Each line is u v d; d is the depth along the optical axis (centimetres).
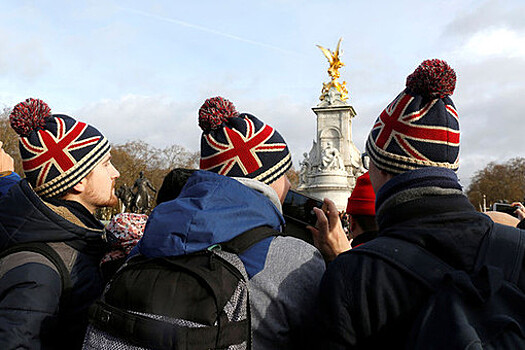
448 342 149
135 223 279
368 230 312
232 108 241
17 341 211
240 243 193
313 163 4456
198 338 165
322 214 256
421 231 177
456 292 160
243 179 223
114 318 176
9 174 400
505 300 162
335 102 4488
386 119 206
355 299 170
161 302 174
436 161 195
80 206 285
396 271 170
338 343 171
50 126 282
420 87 197
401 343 167
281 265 195
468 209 186
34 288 224
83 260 257
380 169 207
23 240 241
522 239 177
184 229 185
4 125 5931
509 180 9931
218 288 175
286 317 191
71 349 243
